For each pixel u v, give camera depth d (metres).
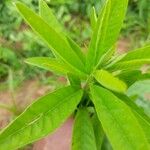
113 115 0.20
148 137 0.22
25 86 0.52
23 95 0.51
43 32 0.21
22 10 0.20
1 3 0.58
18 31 0.57
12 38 0.55
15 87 0.51
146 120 0.23
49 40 0.21
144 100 0.37
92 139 0.23
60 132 0.35
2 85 0.51
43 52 0.54
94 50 0.22
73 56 0.22
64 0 0.59
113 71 0.22
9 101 0.50
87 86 0.23
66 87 0.22
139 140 0.19
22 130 0.21
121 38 0.57
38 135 0.21
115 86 0.17
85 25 0.57
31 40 0.54
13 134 0.20
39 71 0.53
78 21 0.58
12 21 0.57
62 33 0.24
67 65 0.22
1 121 0.47
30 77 0.53
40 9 0.25
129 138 0.20
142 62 0.20
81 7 0.59
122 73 0.23
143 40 0.57
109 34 0.22
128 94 0.29
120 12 0.21
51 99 0.22
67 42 0.22
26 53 0.54
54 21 0.25
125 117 0.20
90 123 0.24
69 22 0.58
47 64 0.21
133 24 0.58
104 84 0.18
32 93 0.51
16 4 0.20
